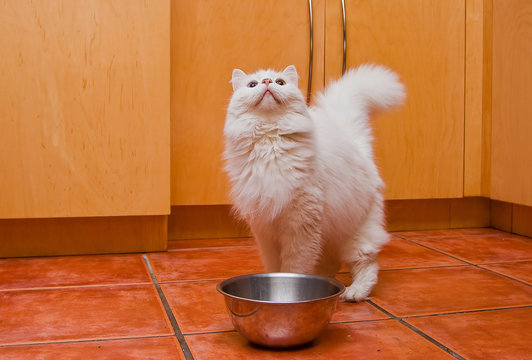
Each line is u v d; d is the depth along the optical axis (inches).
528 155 85.8
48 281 65.7
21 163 74.2
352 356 42.9
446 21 92.1
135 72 76.7
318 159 55.8
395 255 79.5
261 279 51.6
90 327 49.8
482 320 51.5
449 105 93.6
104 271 70.6
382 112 71.6
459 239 91.0
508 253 80.7
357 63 89.7
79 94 75.2
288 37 87.1
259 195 54.1
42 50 73.4
